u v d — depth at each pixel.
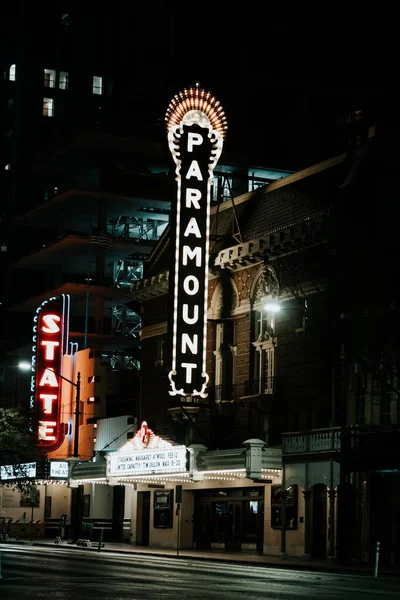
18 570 33.47
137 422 69.44
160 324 67.81
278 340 55.12
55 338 81.06
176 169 59.12
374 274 47.59
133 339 98.25
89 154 95.19
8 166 132.38
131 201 95.81
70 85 128.00
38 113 127.50
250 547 54.16
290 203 57.25
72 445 78.00
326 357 50.84
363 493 46.59
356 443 45.53
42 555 45.16
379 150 50.69
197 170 59.25
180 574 33.84
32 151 126.81
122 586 27.41
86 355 77.56
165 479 59.72
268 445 54.69
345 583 31.73
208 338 61.62
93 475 64.25
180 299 57.94
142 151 94.94
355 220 49.56
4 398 118.06
